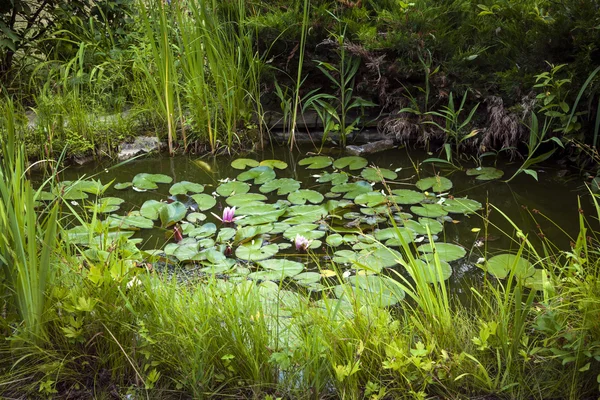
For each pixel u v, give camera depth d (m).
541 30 4.19
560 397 2.11
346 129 4.70
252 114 4.99
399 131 4.63
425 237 3.33
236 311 2.24
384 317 2.23
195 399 2.10
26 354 2.24
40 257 2.32
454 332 2.26
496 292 2.40
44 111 4.52
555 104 4.00
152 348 2.21
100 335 2.27
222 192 3.90
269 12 4.96
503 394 2.12
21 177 2.37
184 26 4.80
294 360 2.15
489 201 3.77
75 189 3.94
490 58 4.48
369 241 3.26
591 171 4.09
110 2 5.52
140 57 4.73
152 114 4.75
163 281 2.53
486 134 4.37
